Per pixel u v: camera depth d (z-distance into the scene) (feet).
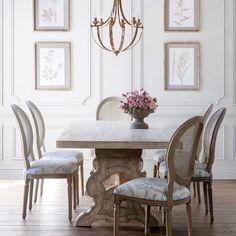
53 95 18.67
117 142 10.64
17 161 18.76
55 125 18.69
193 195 15.79
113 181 16.61
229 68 18.65
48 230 11.71
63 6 18.49
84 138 11.04
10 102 18.63
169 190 9.70
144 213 11.74
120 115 17.11
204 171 12.43
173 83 18.61
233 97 18.67
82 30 18.57
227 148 18.76
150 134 11.97
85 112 18.70
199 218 12.99
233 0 18.53
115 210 10.23
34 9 18.45
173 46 18.53
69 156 14.26
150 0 18.49
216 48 18.62
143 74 18.63
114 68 18.63
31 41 18.54
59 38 18.58
